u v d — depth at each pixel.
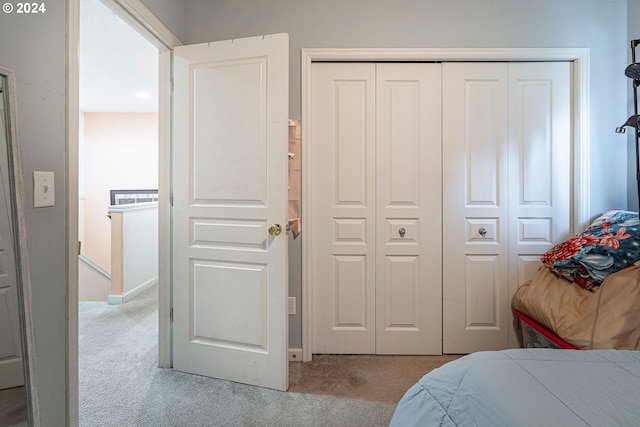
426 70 1.97
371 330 2.02
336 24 1.93
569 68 1.96
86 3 1.99
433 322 2.01
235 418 1.45
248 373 1.69
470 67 1.96
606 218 1.71
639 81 1.63
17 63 0.98
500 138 1.97
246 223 1.69
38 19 1.04
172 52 1.81
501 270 1.99
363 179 2.00
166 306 1.86
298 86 1.94
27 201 1.02
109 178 5.20
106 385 1.69
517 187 1.98
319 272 2.02
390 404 1.55
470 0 1.92
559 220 1.97
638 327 1.24
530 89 1.97
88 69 3.15
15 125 0.97
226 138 1.71
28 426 0.99
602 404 0.62
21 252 0.98
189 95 1.77
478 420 0.65
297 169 1.94
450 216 1.99
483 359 0.83
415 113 1.98
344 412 1.49
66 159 1.15
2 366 0.95
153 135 5.16
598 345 1.28
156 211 3.77
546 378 0.71
